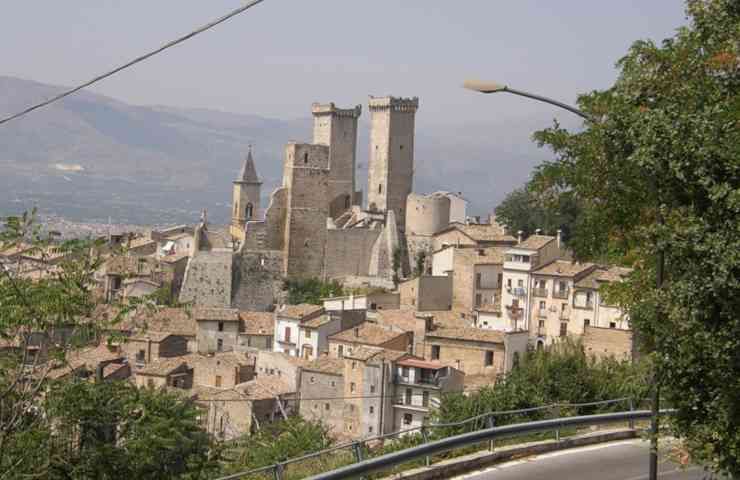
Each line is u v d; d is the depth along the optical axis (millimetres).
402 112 197500
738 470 26359
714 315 24719
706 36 30438
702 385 26078
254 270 171875
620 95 30188
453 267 137750
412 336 110938
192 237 190000
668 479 32531
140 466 40094
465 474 31812
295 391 102625
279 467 28344
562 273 118562
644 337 28750
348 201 196875
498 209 172000
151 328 123688
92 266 42125
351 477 27797
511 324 122125
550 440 36250
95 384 40781
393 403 95062
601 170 33344
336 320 122625
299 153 176000
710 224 24984
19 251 42031
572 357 45125
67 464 38281
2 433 36812
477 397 40844
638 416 37625
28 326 39938
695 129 25609
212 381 110562
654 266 31016
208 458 43969
